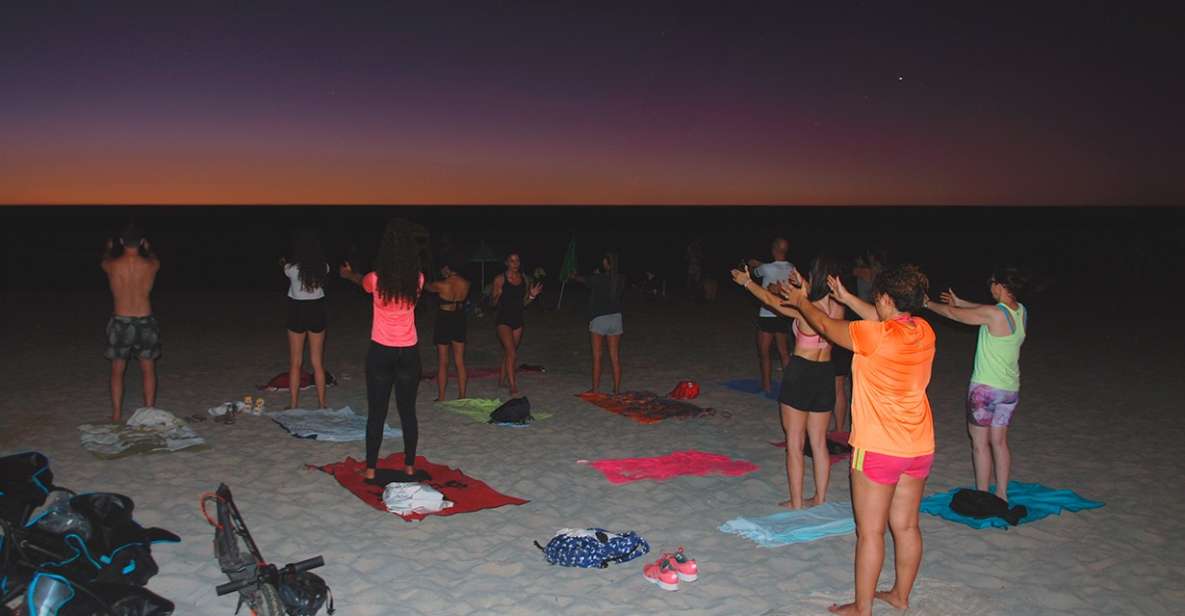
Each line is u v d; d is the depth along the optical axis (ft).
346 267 25.25
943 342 52.06
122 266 28.86
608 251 35.01
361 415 31.45
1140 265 106.52
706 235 157.89
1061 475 25.61
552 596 16.89
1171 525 21.43
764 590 17.31
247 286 80.53
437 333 33.71
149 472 24.18
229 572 15.72
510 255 35.04
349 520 20.80
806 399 21.49
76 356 42.73
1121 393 37.63
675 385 38.29
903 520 15.94
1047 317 64.69
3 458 18.85
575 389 36.88
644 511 21.98
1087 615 16.53
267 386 35.60
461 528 20.44
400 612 16.11
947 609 16.34
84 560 15.87
